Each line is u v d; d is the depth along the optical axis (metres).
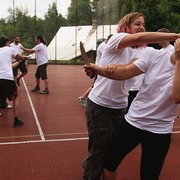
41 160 4.69
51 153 5.00
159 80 2.55
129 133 2.71
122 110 3.18
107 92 3.04
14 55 6.67
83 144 5.46
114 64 2.74
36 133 6.16
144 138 2.68
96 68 2.68
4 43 6.63
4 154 4.95
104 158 2.92
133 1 26.58
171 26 26.72
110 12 29.86
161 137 2.63
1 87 6.41
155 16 25.70
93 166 3.17
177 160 4.70
